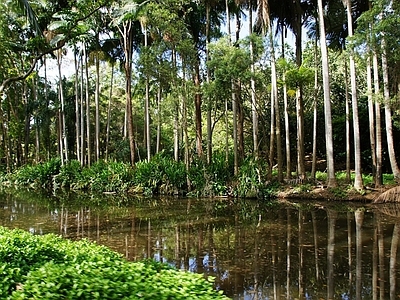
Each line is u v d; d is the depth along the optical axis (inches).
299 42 850.1
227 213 583.2
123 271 158.6
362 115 1069.1
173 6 817.5
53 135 1600.6
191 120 1047.0
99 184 995.9
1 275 161.3
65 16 452.4
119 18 711.7
